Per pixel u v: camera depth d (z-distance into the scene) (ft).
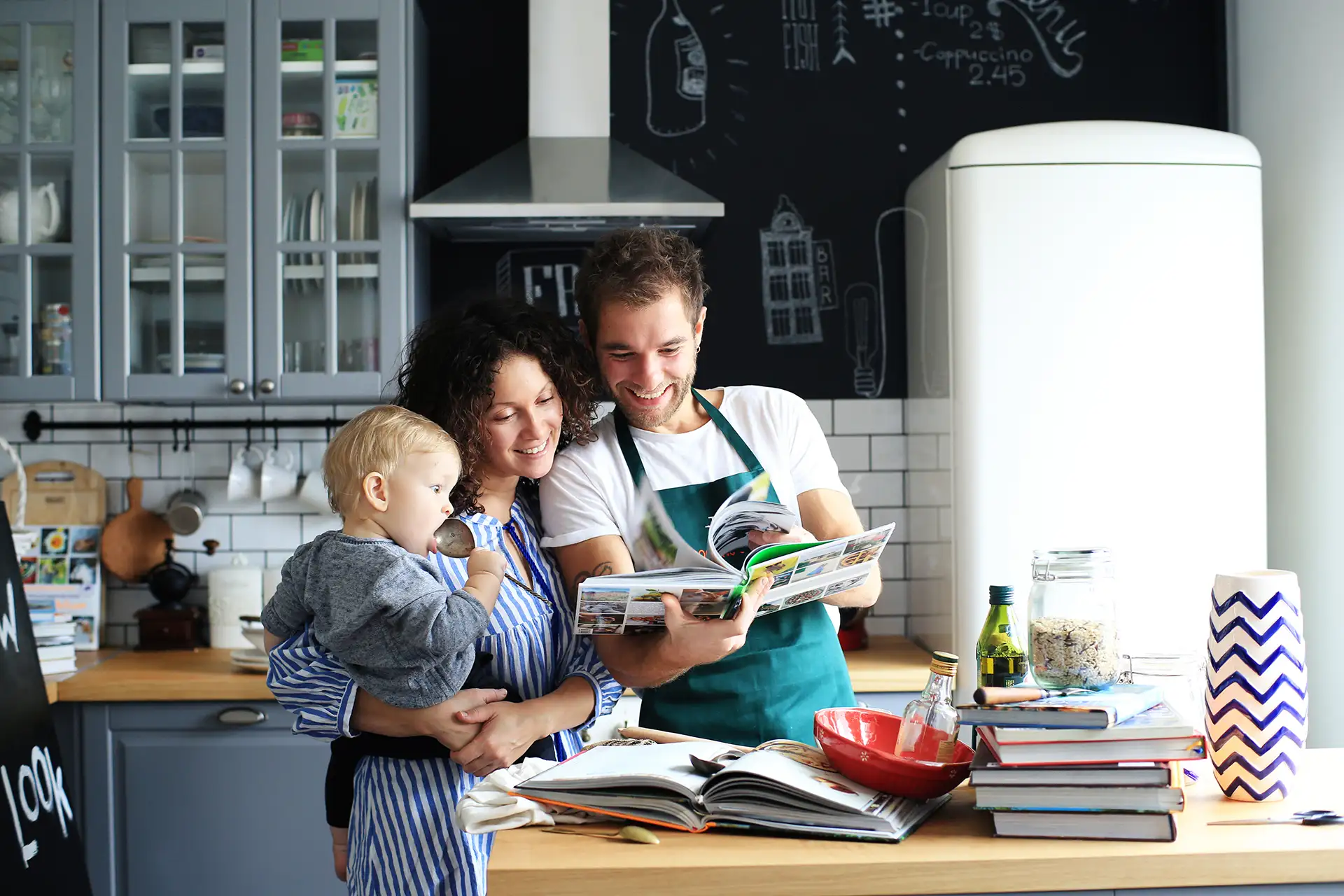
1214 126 11.13
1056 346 9.21
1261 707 4.51
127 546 10.72
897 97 11.10
